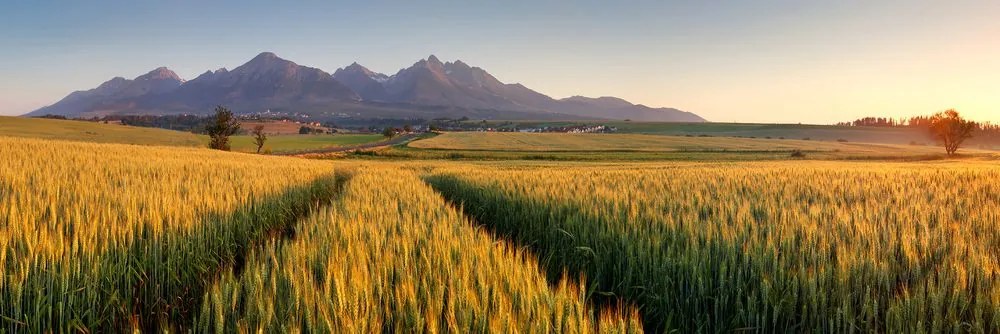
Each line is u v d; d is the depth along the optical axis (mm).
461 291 3088
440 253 4016
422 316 2949
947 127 78438
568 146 96938
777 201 7465
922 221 5316
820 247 4344
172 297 4441
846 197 8203
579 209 6965
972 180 10758
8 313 3465
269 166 18422
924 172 14516
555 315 2914
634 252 5098
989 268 3799
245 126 196750
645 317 4605
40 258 3732
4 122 102375
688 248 4664
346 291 3045
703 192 8992
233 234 6305
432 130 177375
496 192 10391
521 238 7477
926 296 3588
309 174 15922
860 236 4703
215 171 12820
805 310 3736
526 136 127562
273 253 3781
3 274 3436
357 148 94688
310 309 2840
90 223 4531
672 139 121375
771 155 78688
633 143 106438
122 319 4000
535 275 3744
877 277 3859
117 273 4164
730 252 4488
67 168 10539
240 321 2768
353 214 5996
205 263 5379
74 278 3748
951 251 4223
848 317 3572
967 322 3412
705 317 4273
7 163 10352
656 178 12438
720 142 111938
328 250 3994
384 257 3814
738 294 4031
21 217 4527
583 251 5652
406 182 13172
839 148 97500
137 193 6609
